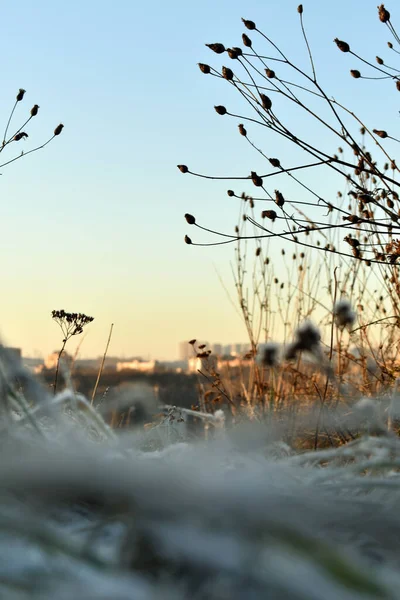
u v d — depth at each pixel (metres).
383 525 0.35
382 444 0.47
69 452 0.39
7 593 0.25
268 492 0.33
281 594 0.24
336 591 0.24
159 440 0.65
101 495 0.31
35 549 0.29
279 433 0.58
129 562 0.28
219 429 0.57
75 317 0.81
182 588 0.26
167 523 0.29
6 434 0.40
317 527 0.33
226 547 0.26
